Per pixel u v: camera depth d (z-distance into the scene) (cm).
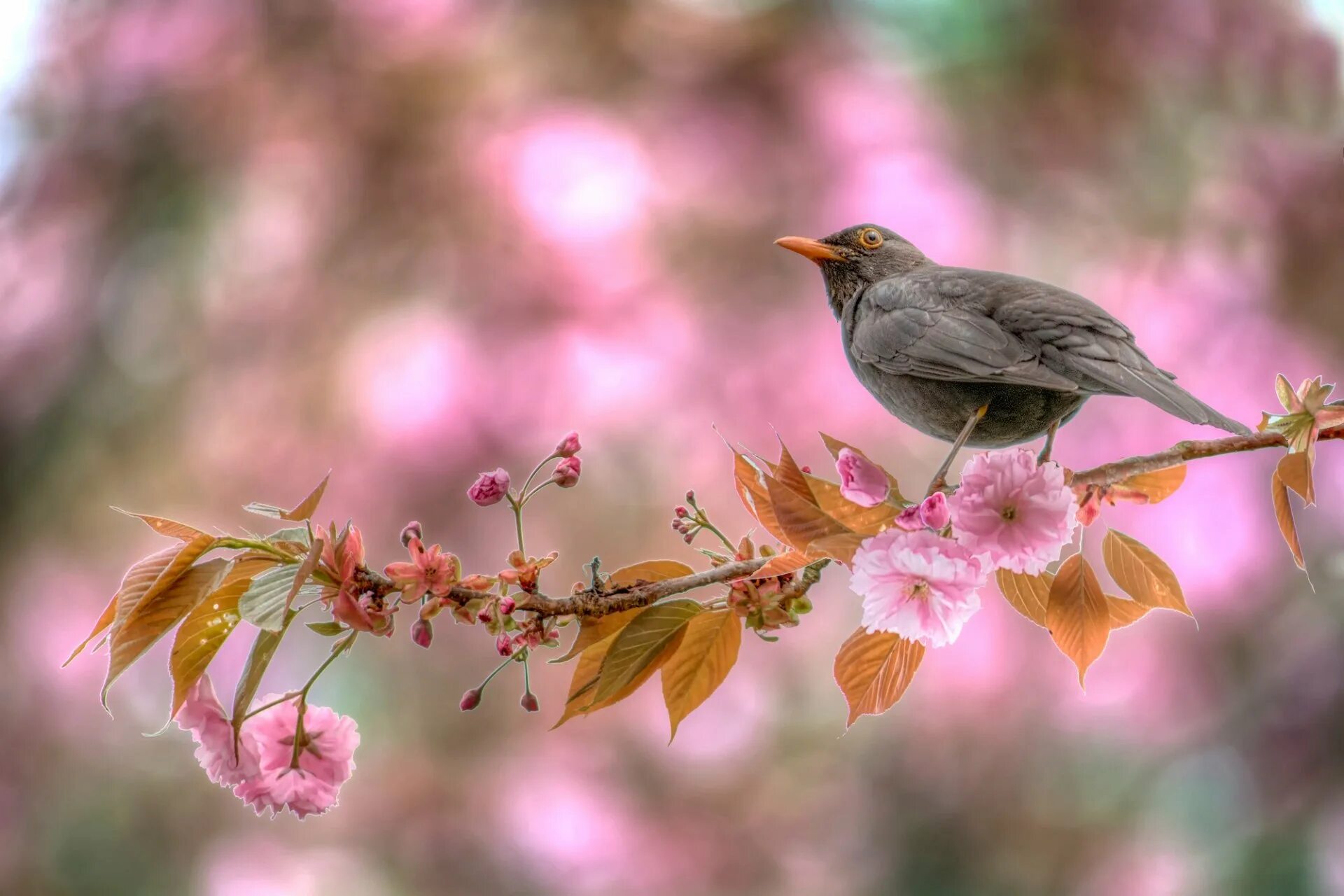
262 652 385
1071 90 1392
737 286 1275
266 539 400
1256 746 1247
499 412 1218
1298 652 1241
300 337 1284
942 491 479
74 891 1240
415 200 1284
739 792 1251
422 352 1239
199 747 415
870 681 429
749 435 1232
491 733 1259
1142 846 1255
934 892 1239
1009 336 574
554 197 1259
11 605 1266
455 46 1316
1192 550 1244
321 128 1320
